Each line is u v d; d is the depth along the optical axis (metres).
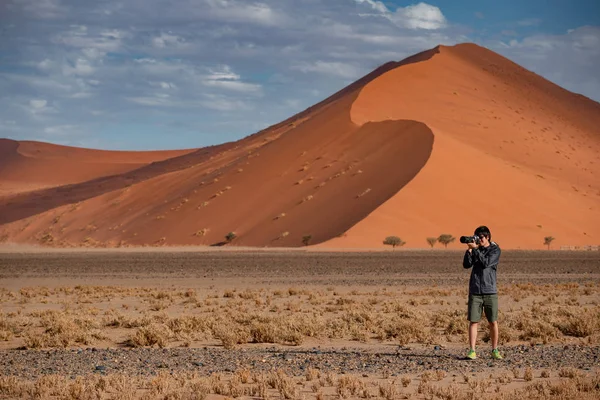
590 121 182.88
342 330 18.55
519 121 155.62
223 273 49.53
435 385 11.73
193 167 159.75
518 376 12.52
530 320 19.92
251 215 114.38
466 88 163.38
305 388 11.61
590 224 108.69
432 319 21.31
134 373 13.08
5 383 11.50
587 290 31.77
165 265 60.19
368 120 134.50
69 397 10.75
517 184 112.12
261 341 17.61
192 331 18.92
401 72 158.12
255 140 167.62
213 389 11.32
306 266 56.72
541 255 75.38
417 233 93.62
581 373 12.44
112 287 37.16
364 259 66.69
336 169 117.38
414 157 110.56
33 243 142.00
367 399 10.75
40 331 19.56
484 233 14.55
